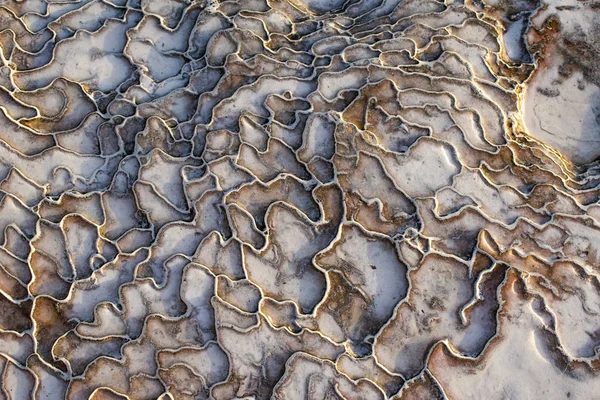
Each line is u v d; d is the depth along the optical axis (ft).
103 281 5.14
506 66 6.29
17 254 5.24
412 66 6.06
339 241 5.18
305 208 5.35
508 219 5.31
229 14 6.53
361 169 5.44
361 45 6.17
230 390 4.76
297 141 5.65
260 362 4.81
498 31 6.43
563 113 6.19
